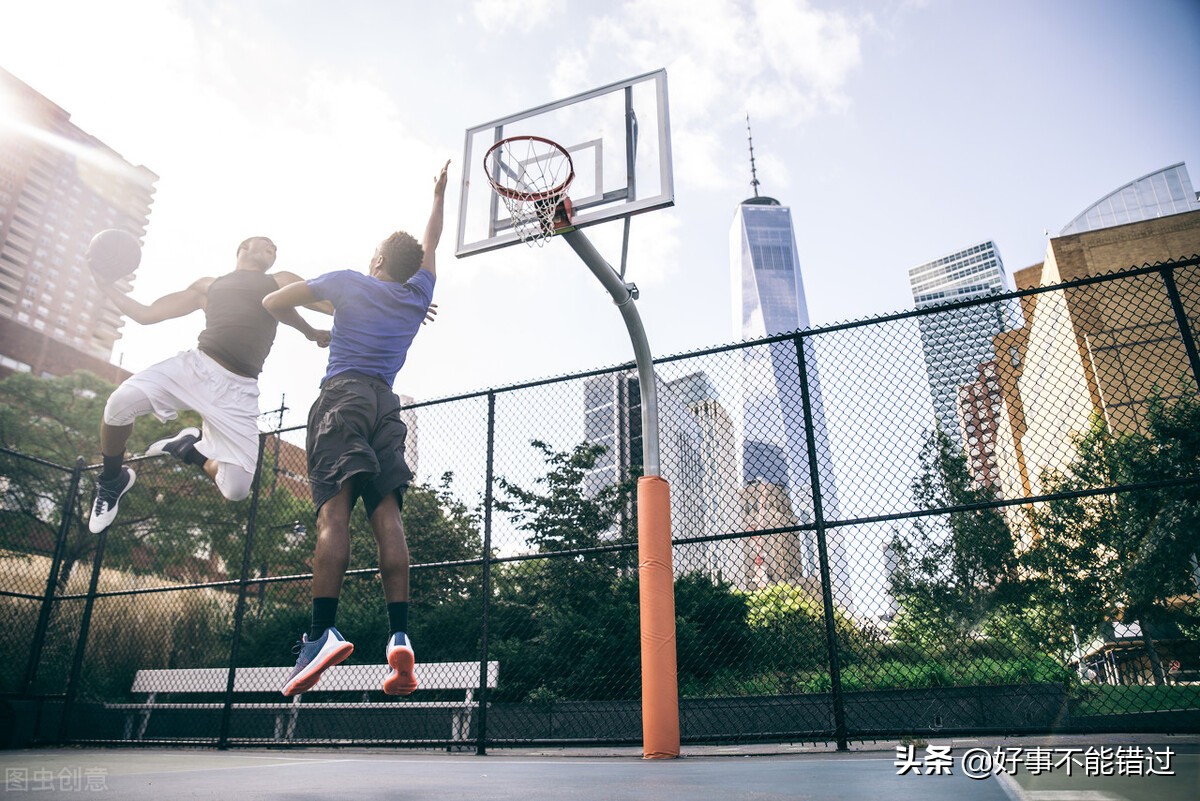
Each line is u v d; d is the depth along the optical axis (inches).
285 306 88.5
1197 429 320.2
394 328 89.2
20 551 359.6
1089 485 341.4
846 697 211.6
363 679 274.2
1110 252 1055.0
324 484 78.2
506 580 307.6
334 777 82.9
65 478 470.9
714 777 80.1
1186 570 319.9
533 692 281.7
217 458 123.6
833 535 188.1
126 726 277.4
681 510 220.8
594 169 210.4
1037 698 209.3
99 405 671.1
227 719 225.9
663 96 213.2
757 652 224.2
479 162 230.4
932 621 227.0
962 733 161.6
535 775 87.7
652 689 151.1
